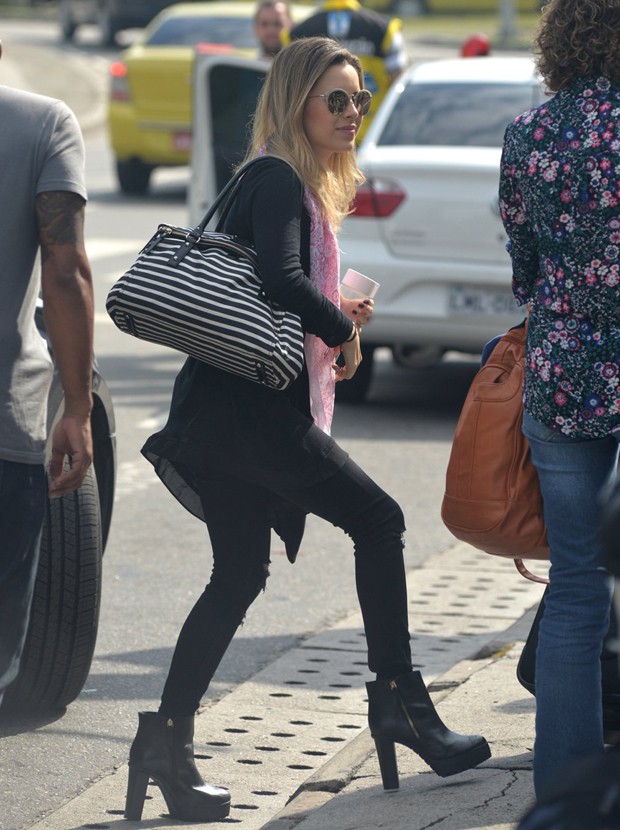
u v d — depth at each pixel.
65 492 12.43
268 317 12.81
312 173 13.23
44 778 15.25
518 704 16.61
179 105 65.50
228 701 17.53
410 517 25.81
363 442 30.86
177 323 12.73
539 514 13.07
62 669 16.50
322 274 13.38
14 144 11.59
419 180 31.27
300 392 13.56
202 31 67.50
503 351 13.45
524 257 12.53
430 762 13.75
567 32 11.90
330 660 19.05
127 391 34.94
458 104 33.44
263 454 13.18
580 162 11.73
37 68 114.62
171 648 19.30
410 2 164.50
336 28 41.78
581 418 12.03
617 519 6.61
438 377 38.38
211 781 15.13
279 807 14.48
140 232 56.75
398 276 31.39
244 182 13.27
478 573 22.91
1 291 11.70
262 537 13.87
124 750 16.08
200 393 13.28
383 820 13.43
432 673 18.19
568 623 12.41
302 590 21.95
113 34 133.62
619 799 6.13
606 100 11.79
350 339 13.21
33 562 12.05
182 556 23.38
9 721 16.75
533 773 13.25
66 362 11.92
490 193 30.81
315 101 13.30
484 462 13.05
